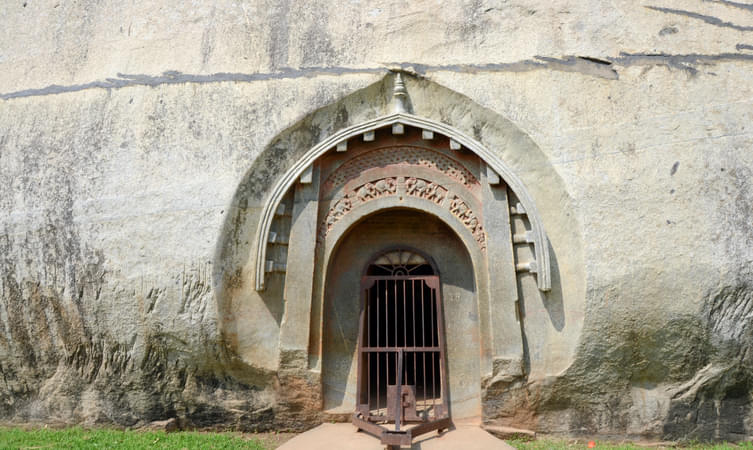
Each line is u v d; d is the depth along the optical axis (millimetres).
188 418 6188
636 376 5762
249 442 5773
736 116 5832
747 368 5613
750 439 5680
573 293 5766
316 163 6285
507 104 6027
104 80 6473
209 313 5883
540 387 5824
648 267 5562
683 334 5598
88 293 6039
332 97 6168
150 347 6043
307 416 6109
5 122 6547
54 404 6316
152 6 6688
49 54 6758
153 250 5953
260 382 6102
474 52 6207
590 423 5848
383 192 6301
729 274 5504
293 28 6414
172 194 6027
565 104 5961
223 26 6477
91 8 6848
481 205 6148
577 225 5711
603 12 6203
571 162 5828
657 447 5676
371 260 6570
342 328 6434
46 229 6164
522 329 5902
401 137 6324
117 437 5859
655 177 5707
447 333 6312
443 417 5887
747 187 5652
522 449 5539
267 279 6090
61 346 6227
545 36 6164
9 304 6246
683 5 6199
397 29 6336
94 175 6172
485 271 6074
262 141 6113
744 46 6047
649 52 6062
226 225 5949
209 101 6242
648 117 5871
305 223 6184
